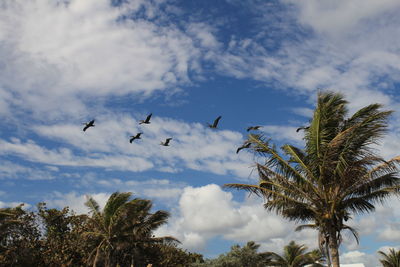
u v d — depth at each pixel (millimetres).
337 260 16250
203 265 49156
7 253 33312
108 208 29938
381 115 16359
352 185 16844
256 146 17812
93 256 31672
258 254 50188
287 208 18125
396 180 16422
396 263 35219
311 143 17172
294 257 47438
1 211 29641
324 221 16734
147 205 33750
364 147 16672
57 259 33844
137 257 32375
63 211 39781
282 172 17500
